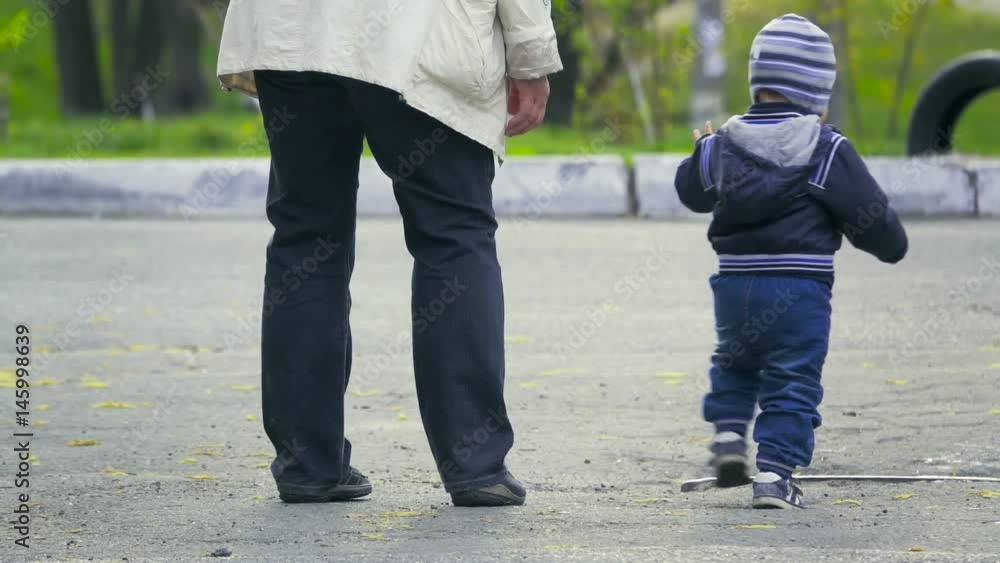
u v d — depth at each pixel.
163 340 23.34
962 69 41.38
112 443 16.39
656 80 53.31
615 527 12.06
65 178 40.91
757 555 10.86
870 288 27.09
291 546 11.42
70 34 90.81
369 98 12.27
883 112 78.50
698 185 13.86
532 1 12.34
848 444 16.16
